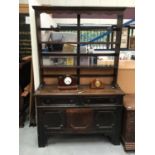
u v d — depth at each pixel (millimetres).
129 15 3449
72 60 2736
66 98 2441
